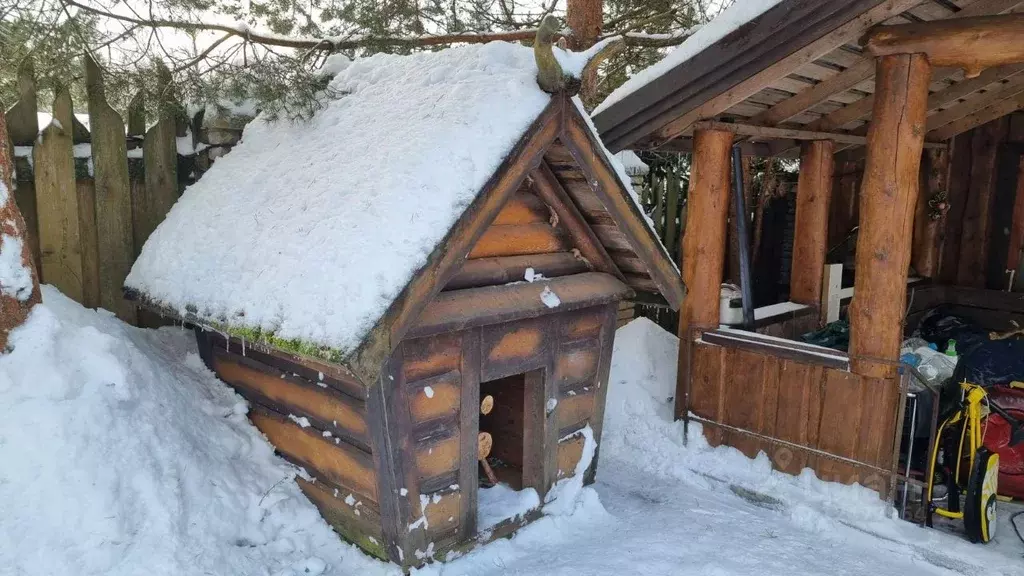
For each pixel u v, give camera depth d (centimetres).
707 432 446
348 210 272
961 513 353
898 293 361
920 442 413
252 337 262
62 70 380
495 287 296
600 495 396
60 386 274
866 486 373
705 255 445
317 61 611
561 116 277
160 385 317
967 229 686
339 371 250
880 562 327
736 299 506
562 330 331
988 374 399
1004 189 662
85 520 249
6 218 278
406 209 253
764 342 411
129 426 282
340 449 294
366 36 609
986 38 321
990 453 336
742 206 478
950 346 507
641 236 323
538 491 341
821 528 359
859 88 479
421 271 235
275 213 310
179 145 422
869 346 368
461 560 302
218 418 335
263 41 528
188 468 290
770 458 415
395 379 260
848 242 705
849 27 342
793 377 400
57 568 236
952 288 689
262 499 305
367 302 230
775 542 343
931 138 642
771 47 357
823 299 576
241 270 294
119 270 397
